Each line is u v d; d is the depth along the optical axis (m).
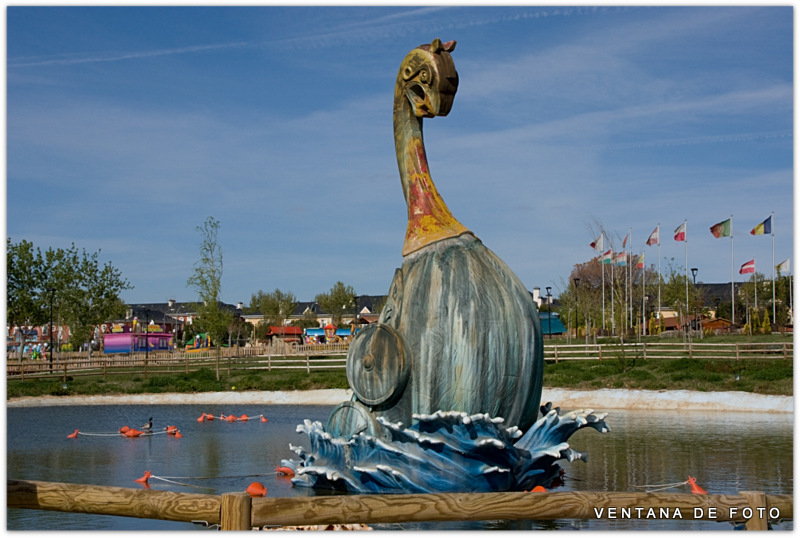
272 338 116.62
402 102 18.66
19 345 93.56
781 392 44.84
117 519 15.70
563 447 16.22
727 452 25.11
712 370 51.16
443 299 16.41
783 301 104.94
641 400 45.38
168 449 26.73
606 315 100.94
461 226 17.75
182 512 9.49
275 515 9.47
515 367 16.36
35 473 21.55
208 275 66.69
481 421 15.48
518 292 16.98
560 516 10.09
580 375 52.22
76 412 43.16
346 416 17.47
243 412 43.25
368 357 16.94
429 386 16.25
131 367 65.19
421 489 15.82
